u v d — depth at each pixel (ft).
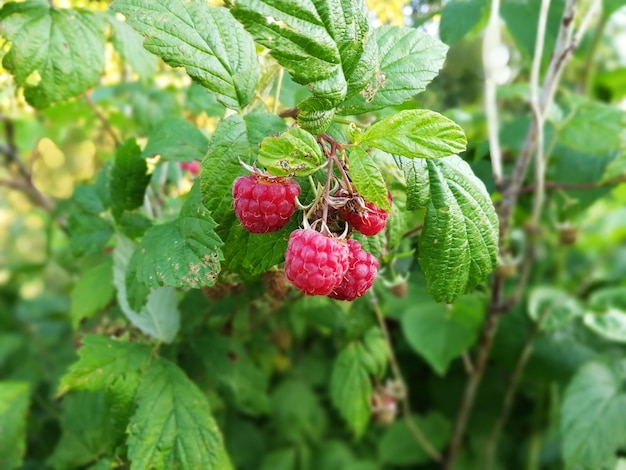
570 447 0.78
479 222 0.50
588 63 1.15
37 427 0.94
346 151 0.46
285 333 1.02
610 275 1.15
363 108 0.46
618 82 1.21
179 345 0.70
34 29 0.61
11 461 0.74
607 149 0.81
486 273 0.51
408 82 0.47
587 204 0.87
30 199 1.10
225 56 0.44
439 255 0.49
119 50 0.72
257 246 0.47
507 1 0.87
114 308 0.72
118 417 0.56
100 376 0.55
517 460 1.17
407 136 0.41
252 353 0.98
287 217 0.42
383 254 0.56
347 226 0.44
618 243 1.40
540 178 0.80
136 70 0.75
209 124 0.96
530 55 0.86
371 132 0.41
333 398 0.84
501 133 0.99
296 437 1.12
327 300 0.74
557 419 1.07
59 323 1.37
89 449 0.71
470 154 0.79
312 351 1.24
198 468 0.54
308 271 0.39
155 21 0.42
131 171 0.62
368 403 0.83
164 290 0.65
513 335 1.02
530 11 0.85
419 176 0.48
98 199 0.71
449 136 0.40
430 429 1.13
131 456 0.52
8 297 1.42
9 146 0.97
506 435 1.19
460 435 1.06
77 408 0.74
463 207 0.49
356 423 0.83
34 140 1.21
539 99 0.81
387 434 1.13
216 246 0.45
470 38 1.10
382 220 0.44
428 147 0.41
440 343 0.95
